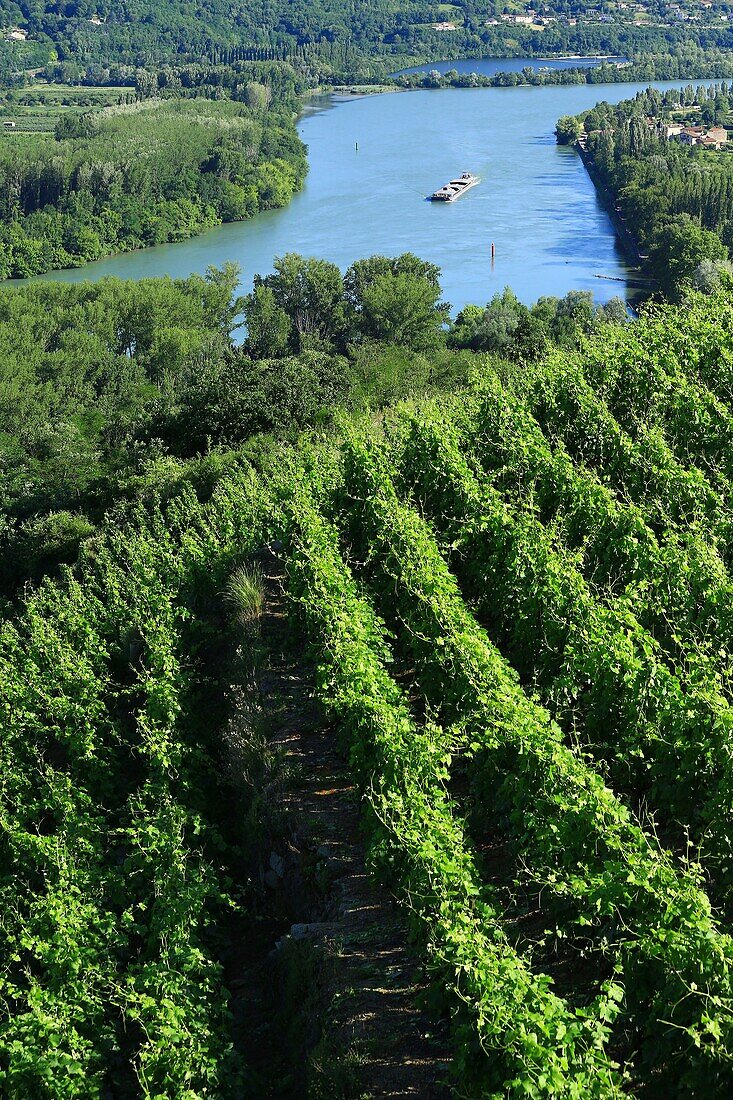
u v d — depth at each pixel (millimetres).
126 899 19281
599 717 16625
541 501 24438
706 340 30906
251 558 28781
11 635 33000
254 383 51938
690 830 15148
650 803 16156
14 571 46562
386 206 151625
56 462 55688
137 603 29578
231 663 24469
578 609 18688
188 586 29281
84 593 36125
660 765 15406
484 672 17656
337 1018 14188
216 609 28125
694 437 26125
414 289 101625
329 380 55250
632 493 24750
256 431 49750
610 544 21453
